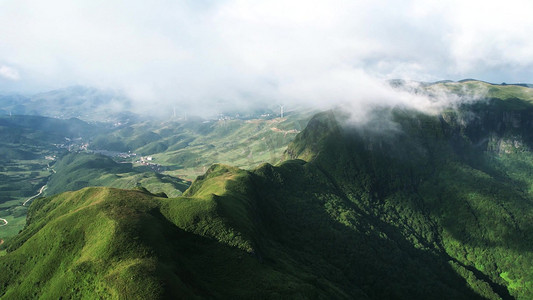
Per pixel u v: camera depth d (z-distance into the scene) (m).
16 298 120.69
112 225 125.56
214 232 146.75
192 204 156.88
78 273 111.12
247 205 194.88
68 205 185.75
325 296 133.88
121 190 168.38
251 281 126.38
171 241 135.12
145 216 138.38
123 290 96.62
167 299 95.81
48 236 136.62
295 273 150.75
